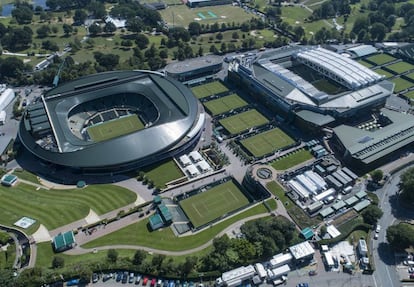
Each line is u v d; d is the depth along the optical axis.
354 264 159.62
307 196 189.88
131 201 186.88
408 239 157.12
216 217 181.62
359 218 179.88
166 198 189.88
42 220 174.62
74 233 168.75
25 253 159.25
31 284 143.12
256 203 186.50
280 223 164.62
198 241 167.62
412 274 154.88
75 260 157.12
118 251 161.88
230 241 159.12
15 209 179.75
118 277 150.88
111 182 198.12
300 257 157.12
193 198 191.62
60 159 197.25
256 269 154.38
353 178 198.75
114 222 175.88
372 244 168.12
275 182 198.50
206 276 150.88
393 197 192.62
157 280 151.00
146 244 165.88
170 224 176.50
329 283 152.75
